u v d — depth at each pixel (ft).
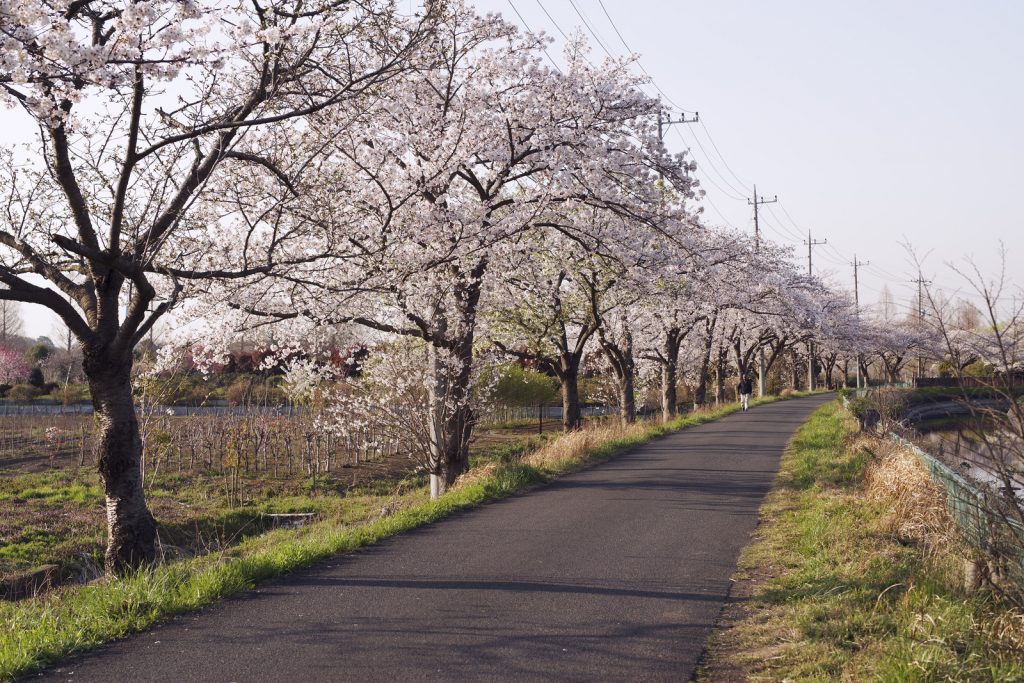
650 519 34.58
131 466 33.47
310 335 53.88
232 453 66.59
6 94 24.95
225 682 16.38
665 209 51.75
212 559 30.42
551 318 71.41
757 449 66.18
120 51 24.90
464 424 52.95
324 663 17.42
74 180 29.96
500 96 48.73
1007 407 17.95
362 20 31.14
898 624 18.42
